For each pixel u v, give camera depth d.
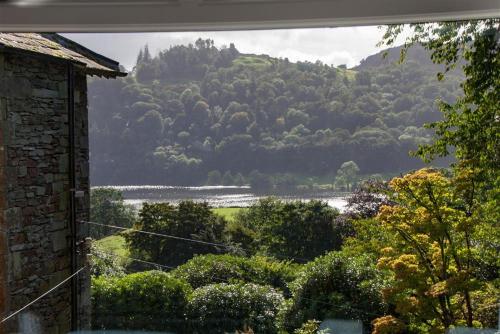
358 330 4.28
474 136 4.43
